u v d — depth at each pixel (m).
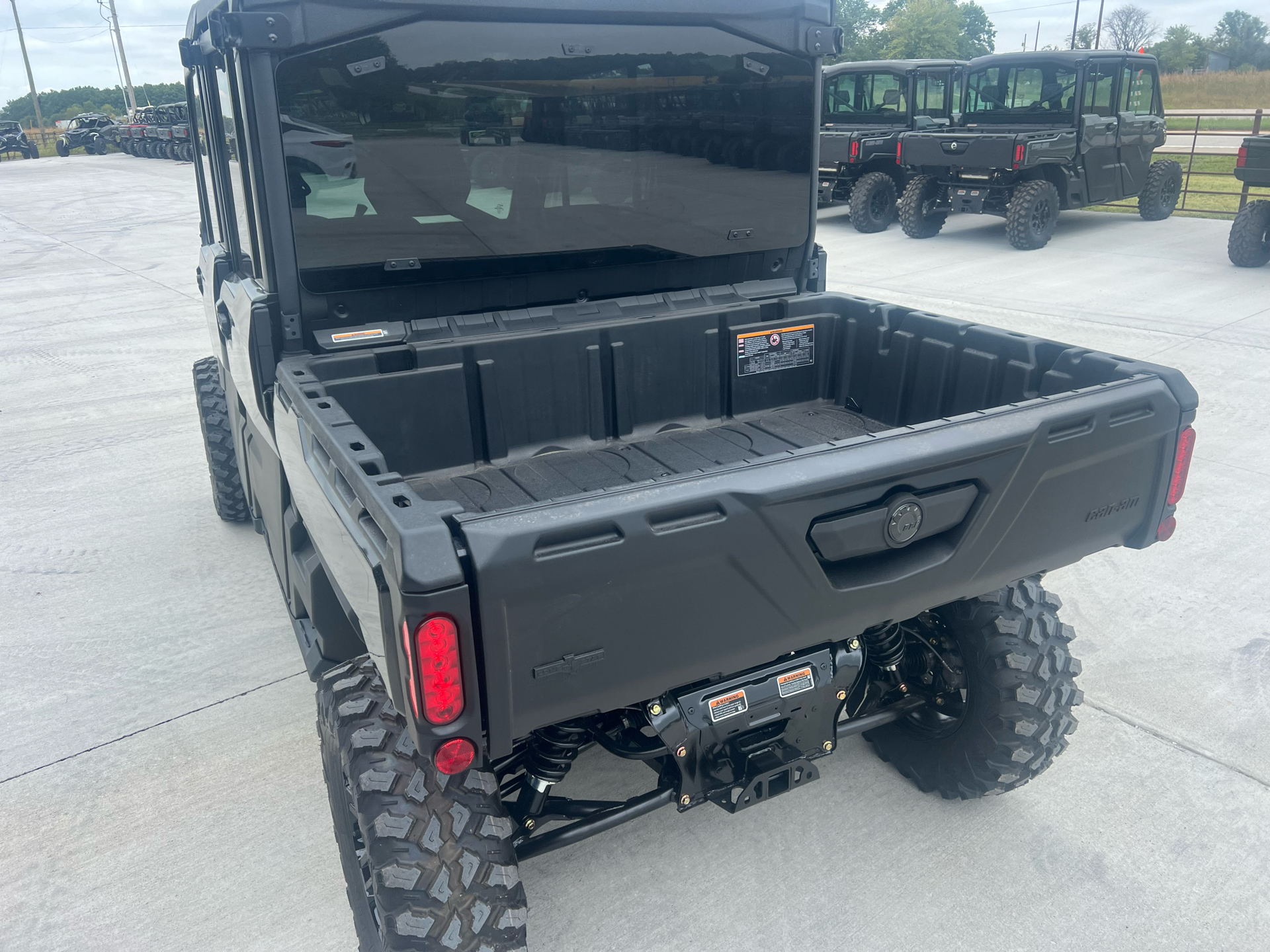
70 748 3.21
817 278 3.54
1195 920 2.43
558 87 2.73
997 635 2.48
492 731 1.66
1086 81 11.58
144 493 5.34
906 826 2.78
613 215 2.98
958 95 13.97
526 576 1.56
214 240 3.80
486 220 2.78
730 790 2.21
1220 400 6.11
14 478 5.57
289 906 2.54
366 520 1.71
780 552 1.83
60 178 28.52
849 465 1.86
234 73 2.41
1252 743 3.08
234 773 3.07
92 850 2.75
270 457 2.88
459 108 2.61
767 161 3.21
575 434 3.16
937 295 9.12
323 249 2.59
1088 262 10.81
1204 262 10.59
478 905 1.83
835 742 2.36
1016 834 2.73
